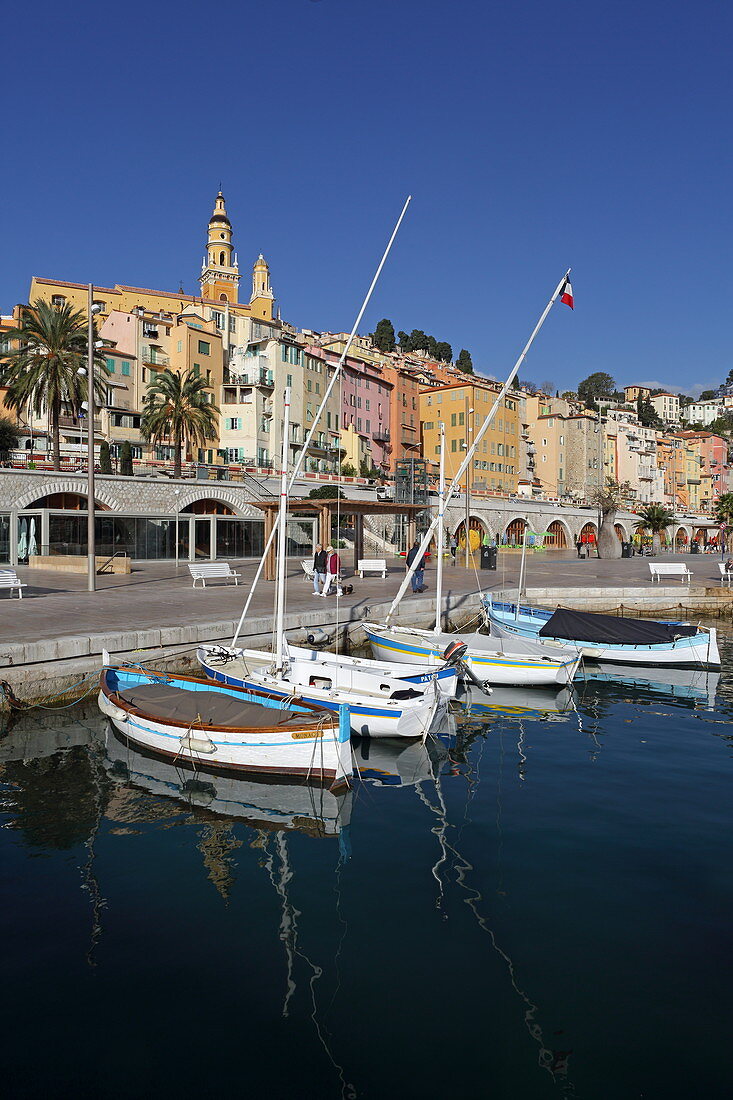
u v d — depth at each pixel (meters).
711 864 8.34
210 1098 4.69
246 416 78.69
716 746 13.64
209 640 17.56
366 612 22.78
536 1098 4.66
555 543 84.69
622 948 6.54
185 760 11.69
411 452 103.44
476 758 12.83
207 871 8.06
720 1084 4.83
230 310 91.06
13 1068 4.95
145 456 70.69
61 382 45.66
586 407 154.38
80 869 8.06
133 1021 5.47
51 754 12.20
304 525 48.47
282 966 6.20
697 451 167.75
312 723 10.93
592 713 16.27
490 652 18.30
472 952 6.45
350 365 92.81
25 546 37.12
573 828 9.47
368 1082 4.82
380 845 8.86
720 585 36.00
